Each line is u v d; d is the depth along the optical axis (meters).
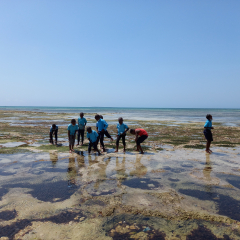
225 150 9.75
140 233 3.21
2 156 8.13
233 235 3.18
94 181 5.45
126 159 7.89
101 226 3.39
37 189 4.88
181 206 4.11
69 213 3.80
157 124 24.23
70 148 9.07
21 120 29.31
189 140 12.66
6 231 3.23
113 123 25.25
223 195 4.66
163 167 6.86
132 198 4.45
